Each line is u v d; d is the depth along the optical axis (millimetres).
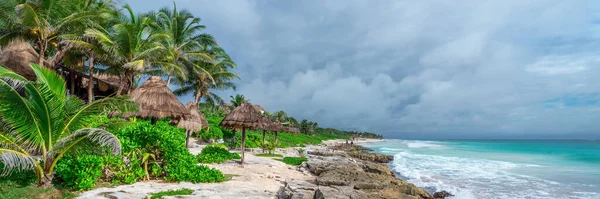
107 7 23578
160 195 8148
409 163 29391
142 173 9805
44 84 7625
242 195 8977
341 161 24859
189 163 10859
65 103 8148
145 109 12523
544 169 24391
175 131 12102
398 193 12820
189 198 8133
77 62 24688
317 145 61375
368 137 183125
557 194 14500
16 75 7211
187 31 30516
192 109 21391
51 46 22594
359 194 11023
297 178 14125
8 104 7266
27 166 7312
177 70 27547
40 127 7812
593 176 20281
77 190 8164
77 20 17359
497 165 27547
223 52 38250
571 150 56844
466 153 46500
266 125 15859
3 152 6855
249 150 27094
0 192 7105
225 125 15742
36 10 16047
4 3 15344
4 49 19625
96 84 28328
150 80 13836
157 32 23609
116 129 9203
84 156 8727
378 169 20672
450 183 17406
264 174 13547
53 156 7938
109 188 8586
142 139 10117
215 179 10727
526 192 14898
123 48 20016
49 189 7777
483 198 13648
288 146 43781
